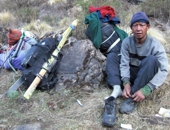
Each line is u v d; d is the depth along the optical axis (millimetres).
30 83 3275
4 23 6086
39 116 2854
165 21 5742
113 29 3832
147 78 2828
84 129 2666
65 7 6820
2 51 4270
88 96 3199
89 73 3336
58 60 3438
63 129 2664
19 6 7164
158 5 5871
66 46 3678
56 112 2926
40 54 3373
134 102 2924
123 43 3088
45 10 6801
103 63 3529
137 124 2738
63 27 5520
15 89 3328
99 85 3412
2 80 3635
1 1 7422
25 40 4035
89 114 2877
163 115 2859
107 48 3781
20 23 6188
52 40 3547
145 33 2838
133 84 3145
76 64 3404
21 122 2775
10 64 3832
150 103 3031
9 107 3002
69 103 3066
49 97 3174
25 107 3000
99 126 2715
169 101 3078
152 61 2781
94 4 6117
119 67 3195
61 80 3342
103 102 3043
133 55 3057
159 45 2924
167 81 3393
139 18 2771
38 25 5676
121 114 2873
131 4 6590
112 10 4039
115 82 3084
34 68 3293
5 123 2758
